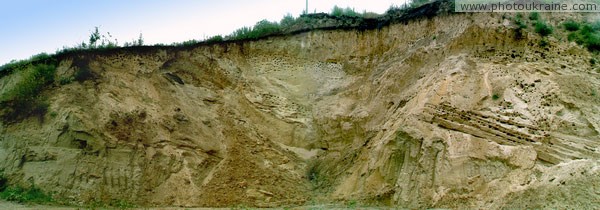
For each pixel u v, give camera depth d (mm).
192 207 20375
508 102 19531
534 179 16266
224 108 24828
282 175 22609
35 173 21047
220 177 21844
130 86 23938
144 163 21438
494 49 22281
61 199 20109
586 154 16859
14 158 21641
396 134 19953
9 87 24609
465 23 23734
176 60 26031
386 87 23719
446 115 19750
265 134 24312
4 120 22922
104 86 23547
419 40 25156
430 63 23281
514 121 18688
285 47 27797
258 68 27094
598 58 21141
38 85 23406
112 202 20188
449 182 17688
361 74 26047
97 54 24703
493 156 17516
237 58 27250
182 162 21750
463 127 19062
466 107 19984
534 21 23141
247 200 21141
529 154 17062
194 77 25859
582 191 14336
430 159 18734
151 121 22703
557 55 21484
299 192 21953
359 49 26969
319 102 25547
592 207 13789
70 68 24062
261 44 27859
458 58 22250
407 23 26094
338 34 27688
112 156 21328
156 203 20484
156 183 21109
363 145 22141
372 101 23969
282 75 26844
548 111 18719
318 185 22281
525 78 20281
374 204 19266
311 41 27797
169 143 22219
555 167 16188
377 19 27359
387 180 19547
